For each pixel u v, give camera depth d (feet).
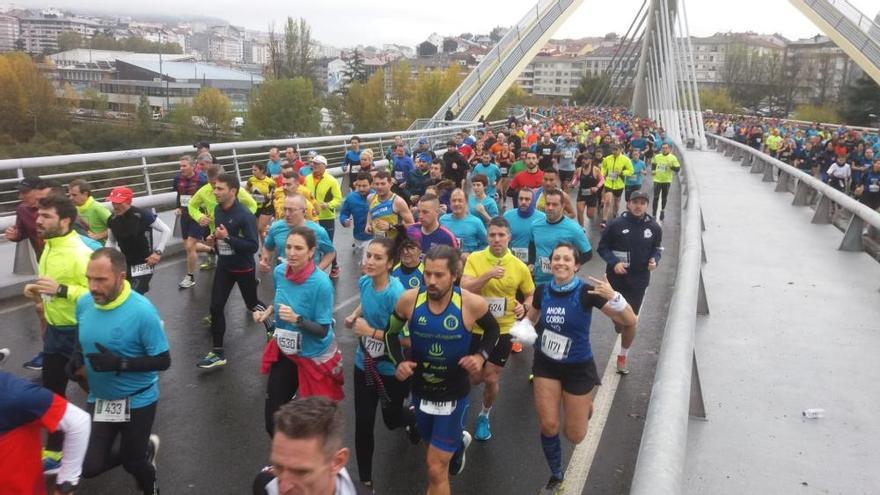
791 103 334.44
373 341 15.25
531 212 25.14
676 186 79.51
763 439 14.16
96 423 13.65
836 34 141.49
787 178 53.16
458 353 13.47
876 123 221.87
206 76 395.75
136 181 93.81
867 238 31.09
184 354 23.86
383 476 16.29
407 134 91.30
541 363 15.66
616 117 190.08
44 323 21.45
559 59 577.02
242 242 22.09
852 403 15.80
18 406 10.12
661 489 7.42
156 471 16.29
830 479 12.76
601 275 37.06
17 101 209.67
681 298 13.26
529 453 17.61
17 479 10.34
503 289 19.15
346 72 403.34
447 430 13.66
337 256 40.19
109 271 13.10
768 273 27.22
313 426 7.45
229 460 16.96
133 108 293.64
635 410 19.92
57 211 16.83
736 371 17.51
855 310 22.49
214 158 43.01
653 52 222.69
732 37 489.67
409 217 26.20
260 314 16.21
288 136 243.81
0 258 32.78
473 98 137.49
